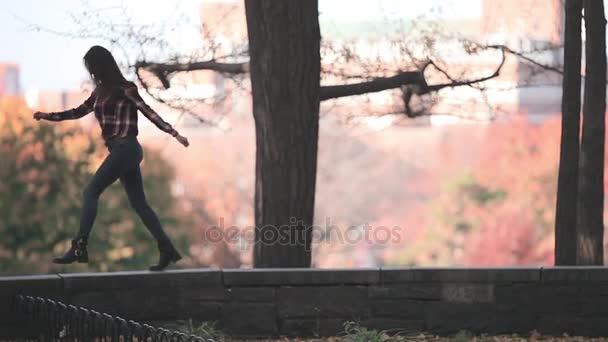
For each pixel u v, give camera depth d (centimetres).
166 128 1203
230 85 1823
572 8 1388
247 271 1330
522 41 1755
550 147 7994
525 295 1330
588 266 1361
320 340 1308
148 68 1697
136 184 1260
